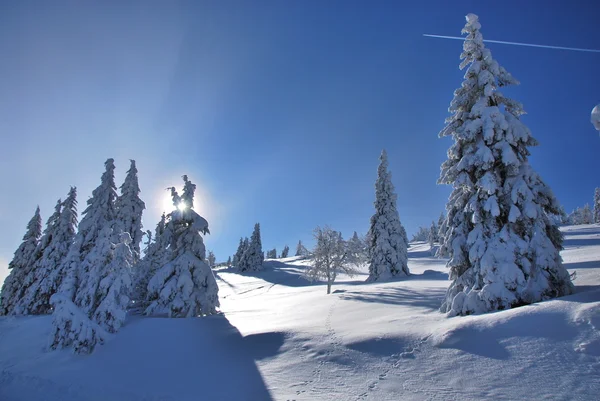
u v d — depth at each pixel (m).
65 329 15.51
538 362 7.70
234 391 9.78
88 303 17.11
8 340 18.39
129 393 10.77
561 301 9.52
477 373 8.05
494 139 12.82
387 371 9.21
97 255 17.98
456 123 13.91
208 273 21.67
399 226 38.56
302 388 9.18
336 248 33.19
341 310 17.61
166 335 15.45
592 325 8.00
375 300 19.48
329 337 12.31
